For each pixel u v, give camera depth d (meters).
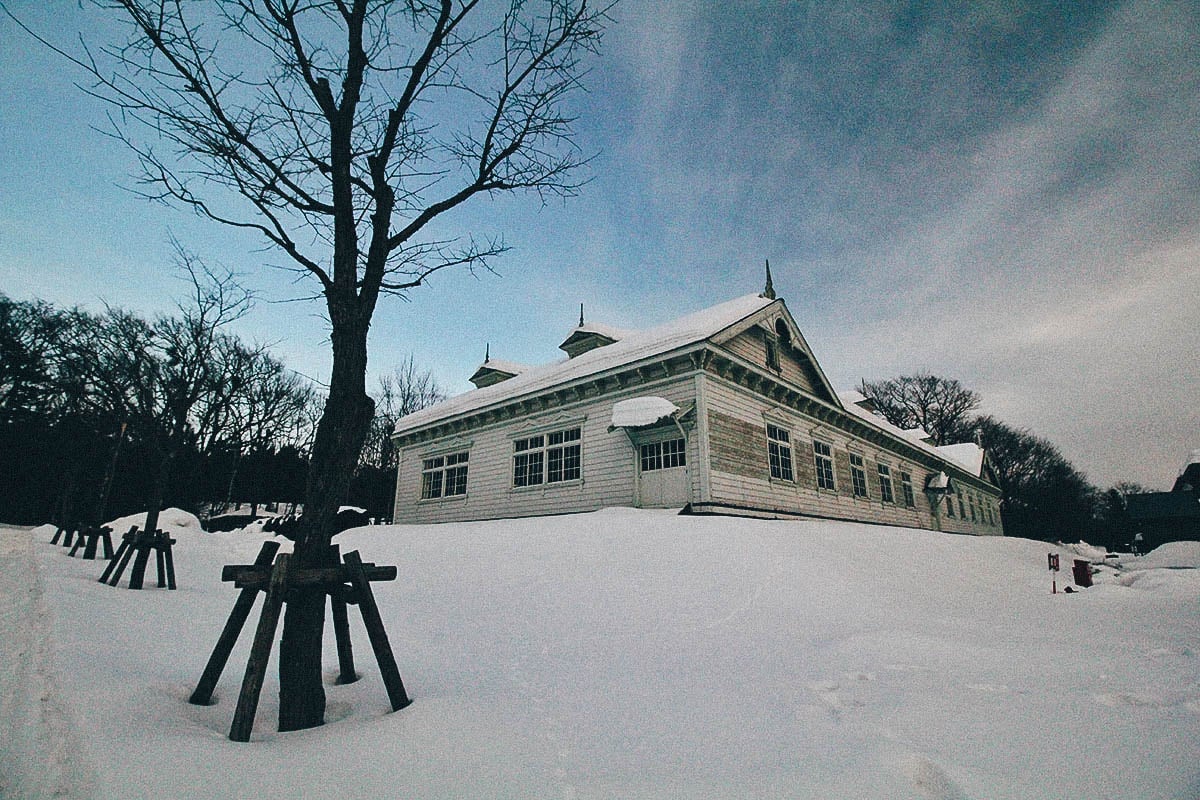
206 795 2.17
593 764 2.58
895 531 14.05
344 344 4.24
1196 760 2.44
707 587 6.60
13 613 5.60
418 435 21.81
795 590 6.53
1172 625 6.17
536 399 16.88
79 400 26.81
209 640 5.18
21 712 2.91
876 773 2.38
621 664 4.64
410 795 2.25
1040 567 15.63
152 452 21.34
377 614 3.71
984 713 3.15
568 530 9.53
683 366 13.66
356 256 4.57
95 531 11.64
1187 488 36.81
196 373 19.41
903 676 4.01
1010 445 49.31
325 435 4.05
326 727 3.25
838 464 18.95
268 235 4.47
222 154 4.41
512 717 3.27
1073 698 3.39
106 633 4.57
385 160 4.82
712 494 12.62
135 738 2.60
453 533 11.12
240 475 37.50
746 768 2.49
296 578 3.43
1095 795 2.17
